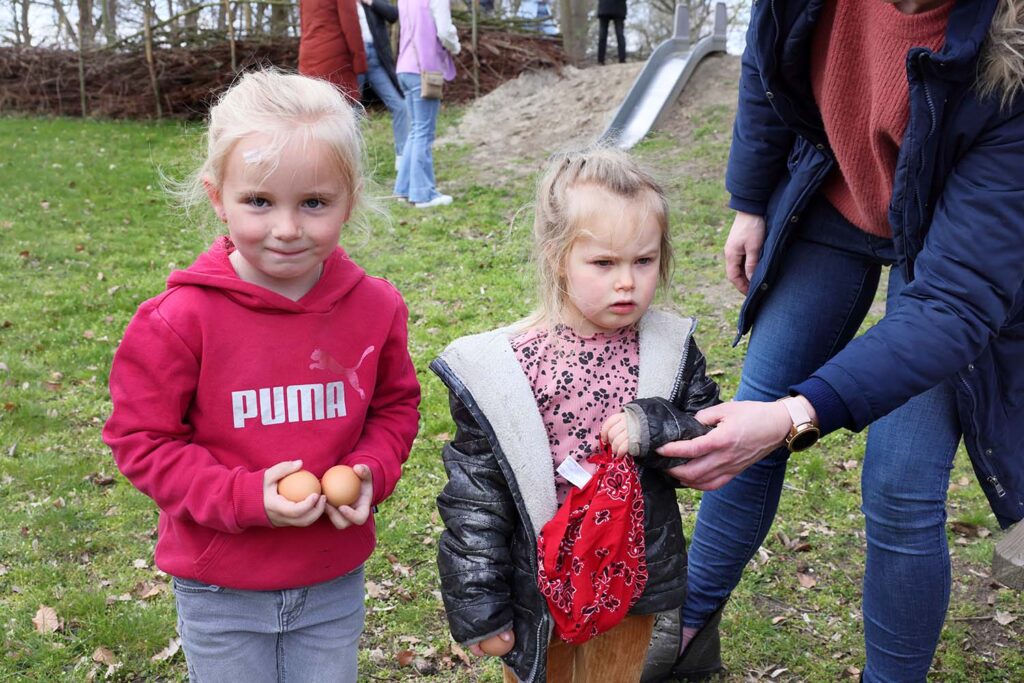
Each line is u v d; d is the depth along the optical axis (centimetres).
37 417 463
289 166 169
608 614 189
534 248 210
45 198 920
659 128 1090
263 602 189
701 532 265
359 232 205
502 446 194
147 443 176
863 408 176
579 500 191
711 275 677
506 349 199
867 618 236
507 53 1362
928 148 183
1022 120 177
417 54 844
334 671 198
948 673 279
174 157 1116
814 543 355
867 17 196
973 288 177
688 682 274
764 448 180
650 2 2834
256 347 182
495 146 1124
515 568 200
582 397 200
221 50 1390
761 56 215
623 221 188
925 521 218
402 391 206
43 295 651
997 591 323
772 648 291
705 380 210
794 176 237
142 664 286
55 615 305
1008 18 169
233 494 174
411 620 308
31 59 1388
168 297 180
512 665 201
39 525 367
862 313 247
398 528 364
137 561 344
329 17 873
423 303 640
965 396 204
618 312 193
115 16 1870
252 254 177
